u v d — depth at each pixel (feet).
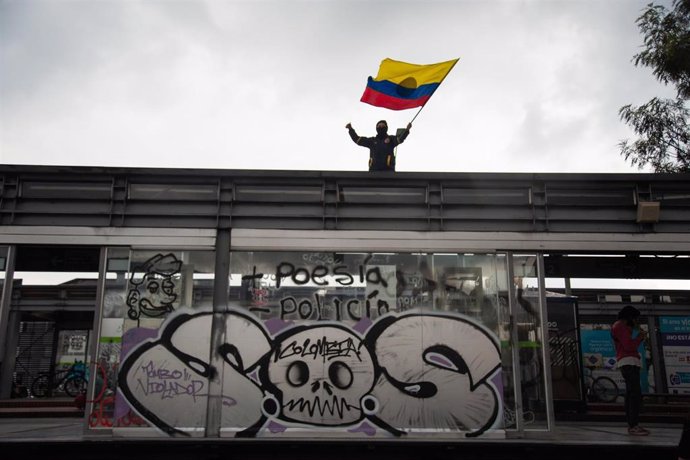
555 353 38.40
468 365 26.89
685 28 44.70
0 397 50.98
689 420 21.06
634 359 28.09
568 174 28.60
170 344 26.76
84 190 28.17
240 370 26.55
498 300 27.58
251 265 27.55
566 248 28.02
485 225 28.27
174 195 28.17
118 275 27.40
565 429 30.66
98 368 26.53
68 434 27.20
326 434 26.04
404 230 28.04
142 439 25.23
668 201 28.66
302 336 26.94
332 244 27.76
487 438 26.16
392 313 27.27
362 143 34.60
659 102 46.93
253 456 25.35
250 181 28.37
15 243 27.61
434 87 34.45
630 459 25.09
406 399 26.48
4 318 28.76
